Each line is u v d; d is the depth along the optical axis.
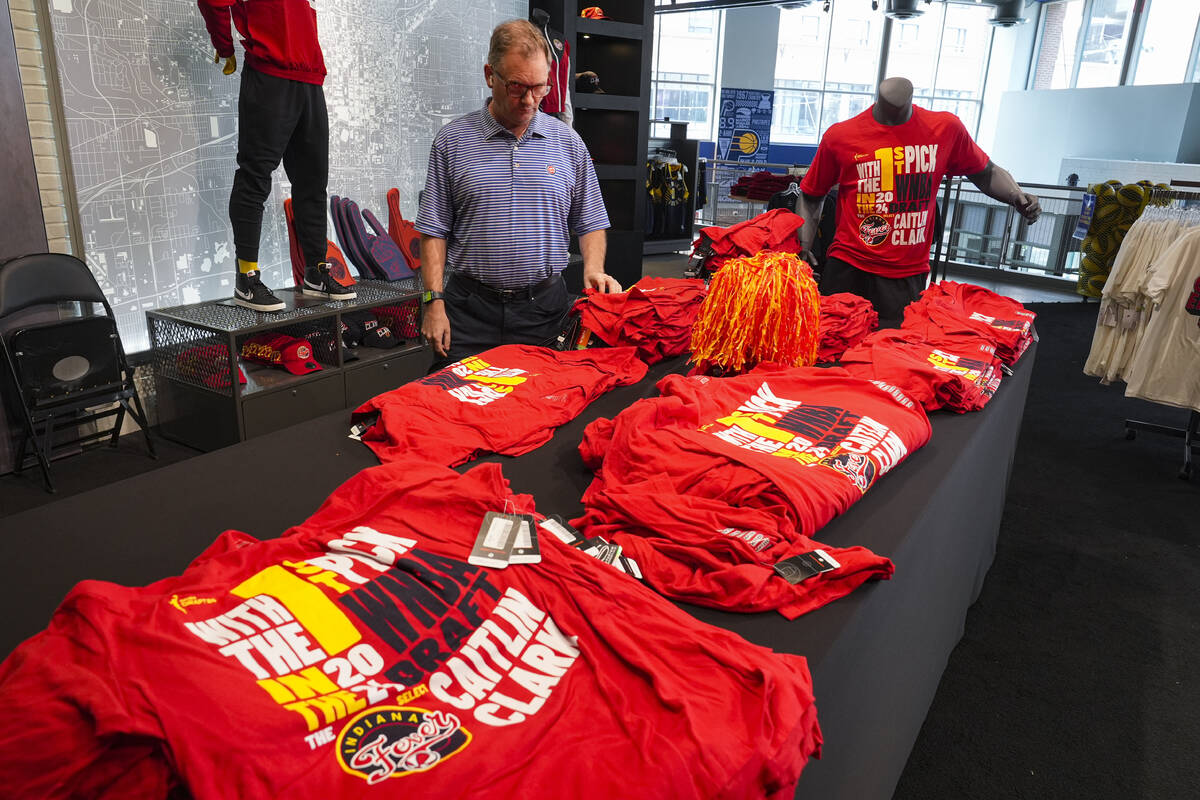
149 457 3.45
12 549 1.15
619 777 0.66
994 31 14.35
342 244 4.34
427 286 2.44
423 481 1.07
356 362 3.80
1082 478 3.75
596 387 1.78
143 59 3.46
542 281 2.61
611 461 1.28
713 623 1.00
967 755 1.96
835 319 2.21
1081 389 5.17
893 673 1.32
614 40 5.91
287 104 3.42
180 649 0.70
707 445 1.22
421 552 0.96
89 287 3.22
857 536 1.24
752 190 7.59
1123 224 6.39
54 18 3.12
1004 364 2.33
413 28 4.75
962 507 1.73
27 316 3.22
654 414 1.34
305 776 0.64
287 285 4.37
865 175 2.96
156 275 3.70
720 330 1.72
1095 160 9.95
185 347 3.37
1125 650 2.42
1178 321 3.62
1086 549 3.05
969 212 9.30
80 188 3.32
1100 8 12.66
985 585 2.76
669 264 8.97
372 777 0.65
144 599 0.78
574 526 1.16
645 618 0.87
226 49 3.29
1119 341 4.08
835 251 3.14
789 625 1.00
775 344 1.71
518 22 2.19
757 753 0.70
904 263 3.02
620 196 6.14
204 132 3.78
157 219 3.65
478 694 0.77
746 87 13.79
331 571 0.90
